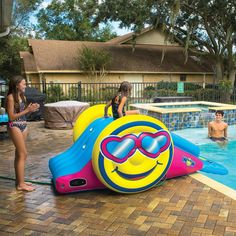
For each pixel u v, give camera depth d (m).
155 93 18.36
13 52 27.77
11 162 6.34
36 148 7.52
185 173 5.27
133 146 4.43
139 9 22.67
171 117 9.71
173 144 4.93
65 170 4.64
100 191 4.70
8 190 4.77
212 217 3.78
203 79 29.23
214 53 25.78
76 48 27.23
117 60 26.80
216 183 4.97
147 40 30.73
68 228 3.55
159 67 27.38
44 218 3.81
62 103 10.43
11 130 4.53
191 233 3.40
